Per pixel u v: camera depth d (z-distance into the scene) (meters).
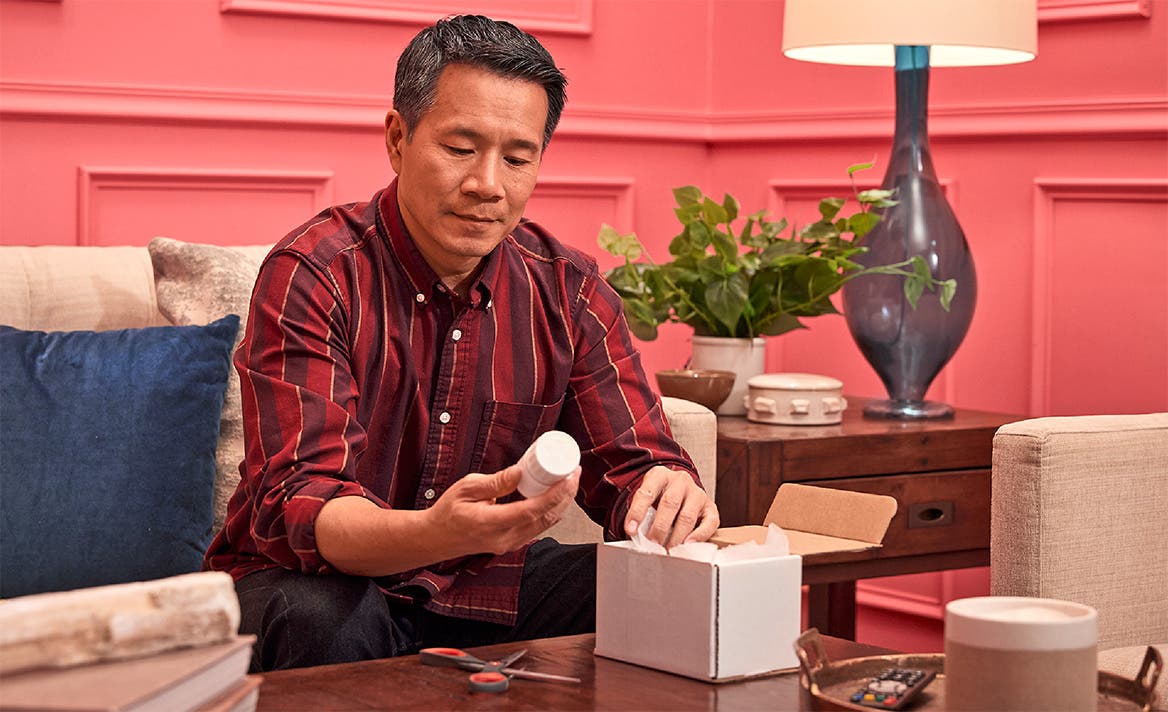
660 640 1.18
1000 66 2.63
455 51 1.47
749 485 2.09
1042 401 2.61
